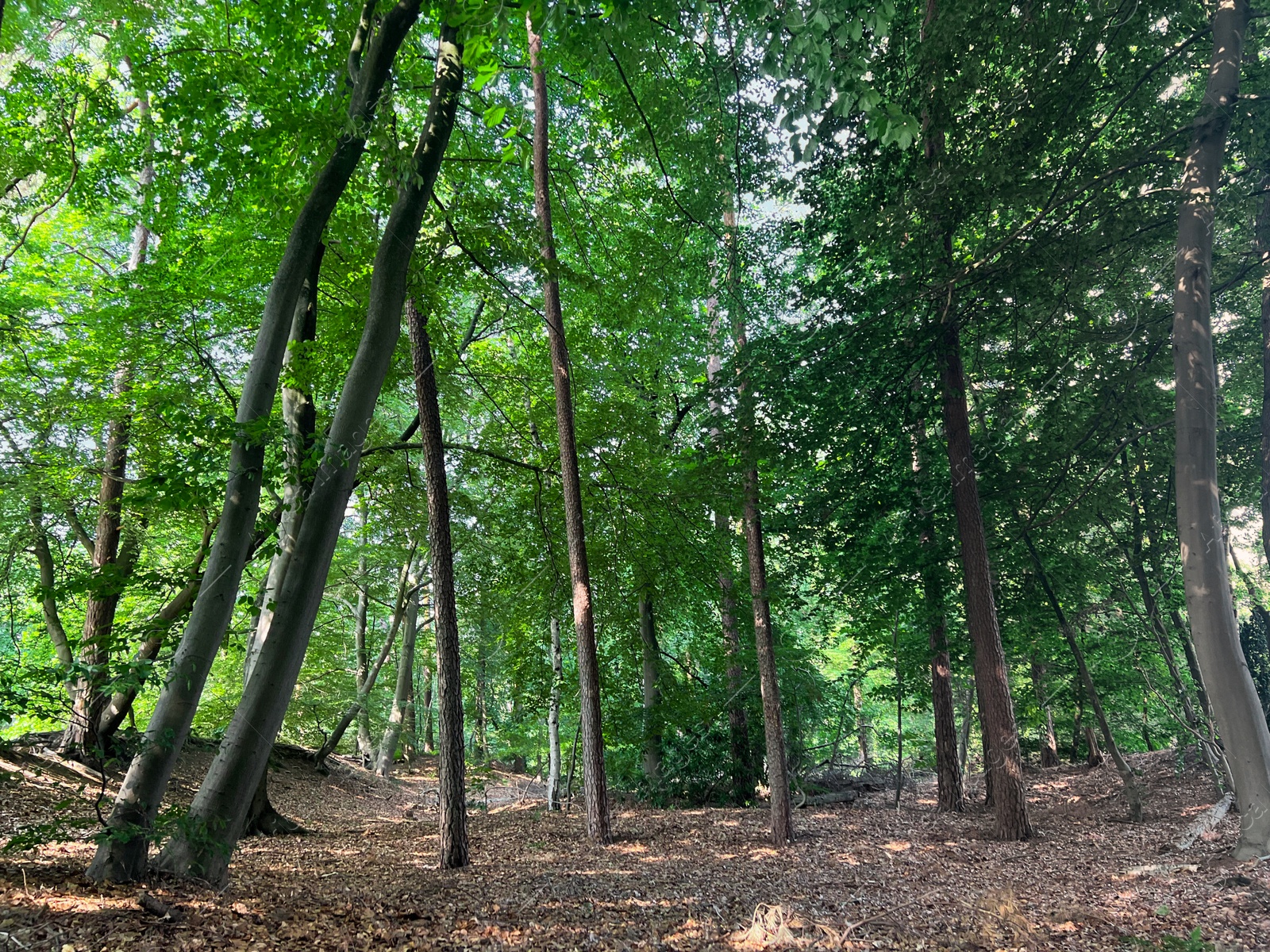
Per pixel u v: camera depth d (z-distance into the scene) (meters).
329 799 17.75
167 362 11.71
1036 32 9.61
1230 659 8.77
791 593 15.91
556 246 13.47
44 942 4.39
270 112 8.12
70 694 12.34
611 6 5.32
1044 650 18.19
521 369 14.50
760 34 4.76
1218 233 13.02
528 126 9.88
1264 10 10.78
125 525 12.93
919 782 20.98
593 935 6.24
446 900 7.22
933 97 10.54
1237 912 6.70
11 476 11.09
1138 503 15.39
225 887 6.17
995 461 13.76
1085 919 6.68
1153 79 10.83
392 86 7.80
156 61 9.20
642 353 14.28
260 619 10.71
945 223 11.06
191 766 15.61
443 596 10.09
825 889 8.17
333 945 5.34
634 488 13.47
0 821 8.36
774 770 11.89
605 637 17.00
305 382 10.36
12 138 9.73
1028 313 12.12
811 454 13.30
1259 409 15.23
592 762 11.67
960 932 6.41
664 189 12.57
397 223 7.19
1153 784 14.91
